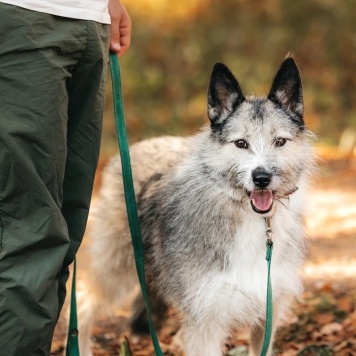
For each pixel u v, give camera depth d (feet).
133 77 104.63
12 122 19.07
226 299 24.40
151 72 105.50
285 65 25.62
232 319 24.94
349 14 109.91
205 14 112.78
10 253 19.43
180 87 105.60
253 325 25.62
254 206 23.86
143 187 29.30
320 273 40.98
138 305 31.12
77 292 31.58
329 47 108.99
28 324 19.44
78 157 21.75
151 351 30.48
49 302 19.99
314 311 33.78
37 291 19.47
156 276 27.53
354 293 36.76
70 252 21.71
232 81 25.71
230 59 106.22
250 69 104.17
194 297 24.58
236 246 24.26
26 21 18.92
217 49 109.09
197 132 27.17
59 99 19.71
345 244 47.65
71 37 19.85
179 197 25.89
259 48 108.78
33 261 19.74
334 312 33.65
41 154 19.56
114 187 30.53
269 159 24.11
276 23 111.65
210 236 24.48
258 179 23.56
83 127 21.66
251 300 24.53
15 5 18.75
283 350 30.09
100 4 20.80
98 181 69.92
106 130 94.17
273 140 24.68
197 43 109.09
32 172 19.40
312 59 108.78
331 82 106.01
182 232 25.22
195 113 100.58
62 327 33.06
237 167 24.38
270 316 23.11
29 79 19.11
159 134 97.04
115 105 24.09
